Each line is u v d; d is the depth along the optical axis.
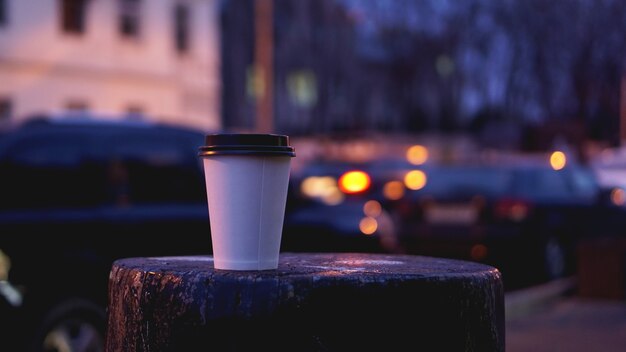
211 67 31.67
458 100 58.47
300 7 59.81
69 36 26.48
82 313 5.61
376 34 59.34
